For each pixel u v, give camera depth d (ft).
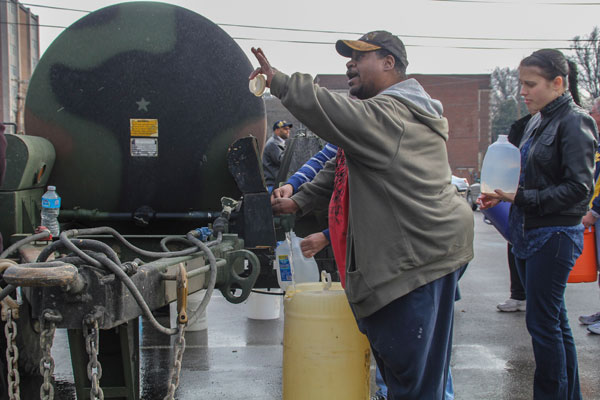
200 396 13.71
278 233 13.56
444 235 8.57
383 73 9.56
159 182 13.05
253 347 17.52
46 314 6.82
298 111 8.25
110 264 7.04
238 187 12.30
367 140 8.35
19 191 11.68
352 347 10.50
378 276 8.45
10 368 7.68
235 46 13.02
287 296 10.85
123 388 8.68
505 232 12.83
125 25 12.78
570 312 21.80
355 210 8.69
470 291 25.88
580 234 11.53
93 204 13.07
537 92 11.71
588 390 13.98
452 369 15.52
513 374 15.16
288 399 10.76
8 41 179.83
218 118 13.01
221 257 10.52
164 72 12.85
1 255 8.83
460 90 198.90
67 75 12.78
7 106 178.19
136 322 9.19
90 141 12.89
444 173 8.95
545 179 11.66
